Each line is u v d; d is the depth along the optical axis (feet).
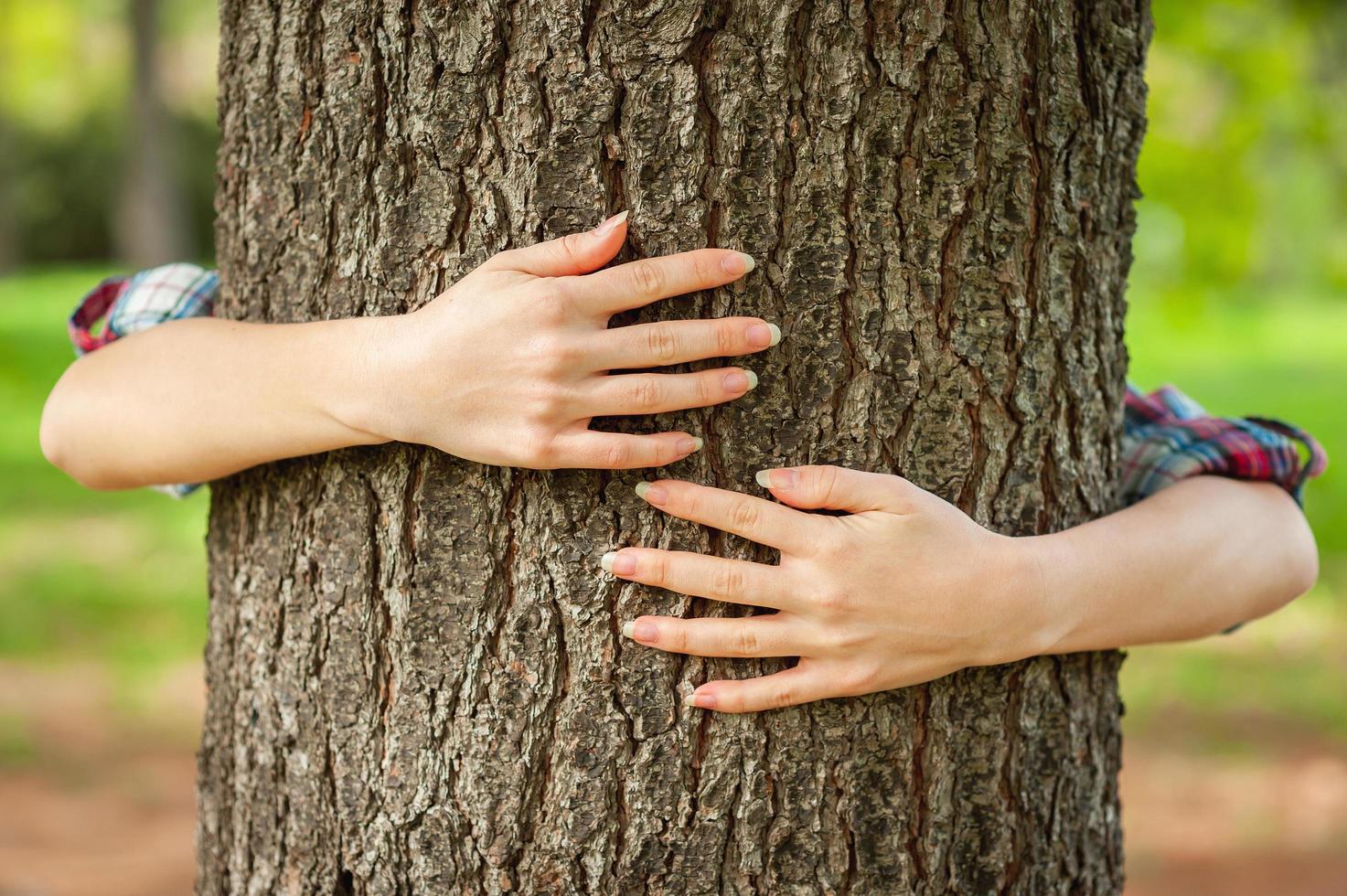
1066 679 4.12
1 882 7.60
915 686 4.01
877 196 3.92
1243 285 11.56
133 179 45.78
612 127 3.89
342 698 4.03
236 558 4.17
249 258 4.10
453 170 3.93
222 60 4.17
